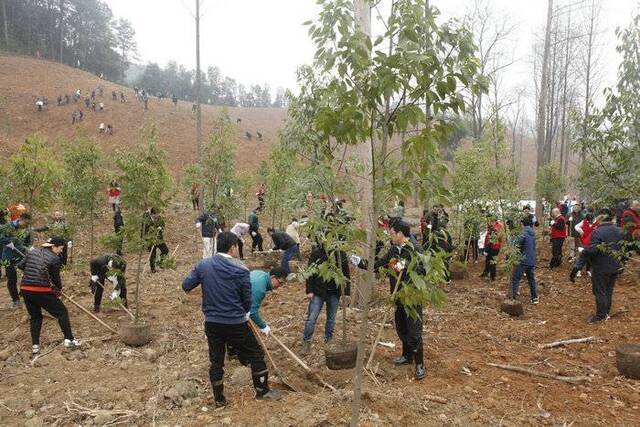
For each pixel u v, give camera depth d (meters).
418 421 4.39
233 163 14.34
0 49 59.28
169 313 8.43
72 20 73.38
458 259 12.98
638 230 5.91
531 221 8.93
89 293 9.71
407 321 5.45
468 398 4.97
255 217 14.82
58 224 10.94
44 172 11.43
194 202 19.64
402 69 2.78
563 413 4.67
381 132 3.28
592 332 7.17
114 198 18.27
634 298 8.76
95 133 40.91
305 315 8.23
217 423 4.38
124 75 82.62
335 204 5.55
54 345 6.85
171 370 5.86
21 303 8.89
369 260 3.30
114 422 4.55
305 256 14.02
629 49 5.59
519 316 8.28
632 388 5.19
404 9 2.84
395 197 3.56
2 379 5.67
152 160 7.27
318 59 3.03
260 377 4.83
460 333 7.34
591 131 5.51
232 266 4.71
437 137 2.91
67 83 51.47
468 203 11.30
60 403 4.96
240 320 4.72
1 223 9.14
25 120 41.09
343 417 4.36
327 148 5.59
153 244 7.19
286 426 4.25
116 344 6.82
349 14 3.00
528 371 5.71
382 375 5.54
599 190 5.61
